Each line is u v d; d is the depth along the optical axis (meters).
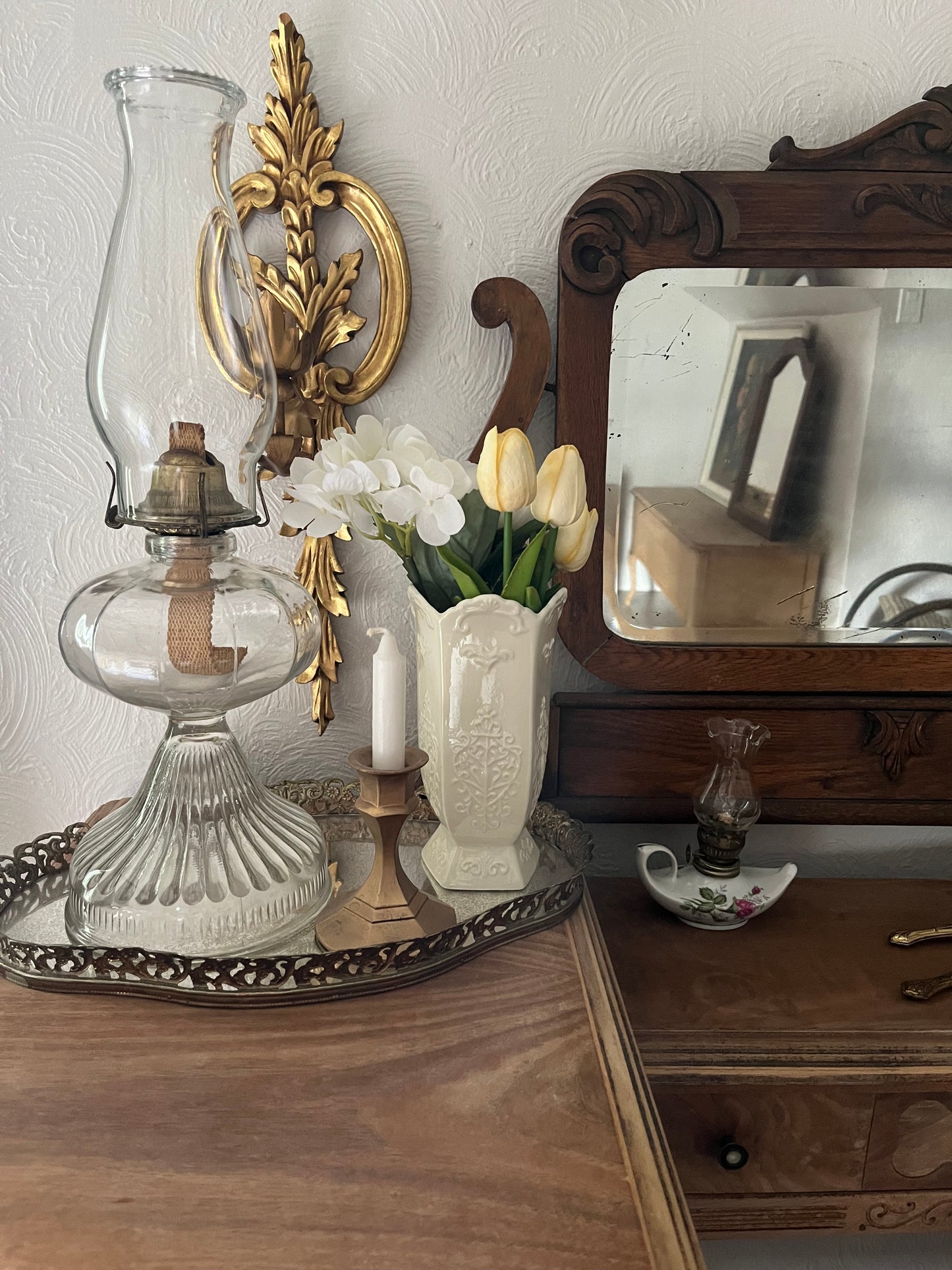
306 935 0.59
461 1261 0.38
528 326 0.71
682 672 0.77
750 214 0.68
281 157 0.68
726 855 0.73
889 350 0.72
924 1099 0.62
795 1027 0.62
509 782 0.62
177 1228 0.40
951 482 0.75
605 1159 0.44
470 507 0.61
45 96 0.68
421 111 0.70
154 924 0.57
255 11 0.68
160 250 0.56
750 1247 0.85
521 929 0.61
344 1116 0.46
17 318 0.71
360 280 0.72
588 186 0.72
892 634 0.77
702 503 0.74
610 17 0.69
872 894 0.80
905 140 0.68
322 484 0.58
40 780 0.80
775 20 0.70
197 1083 0.48
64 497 0.75
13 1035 0.51
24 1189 0.41
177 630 0.56
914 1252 0.85
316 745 0.81
